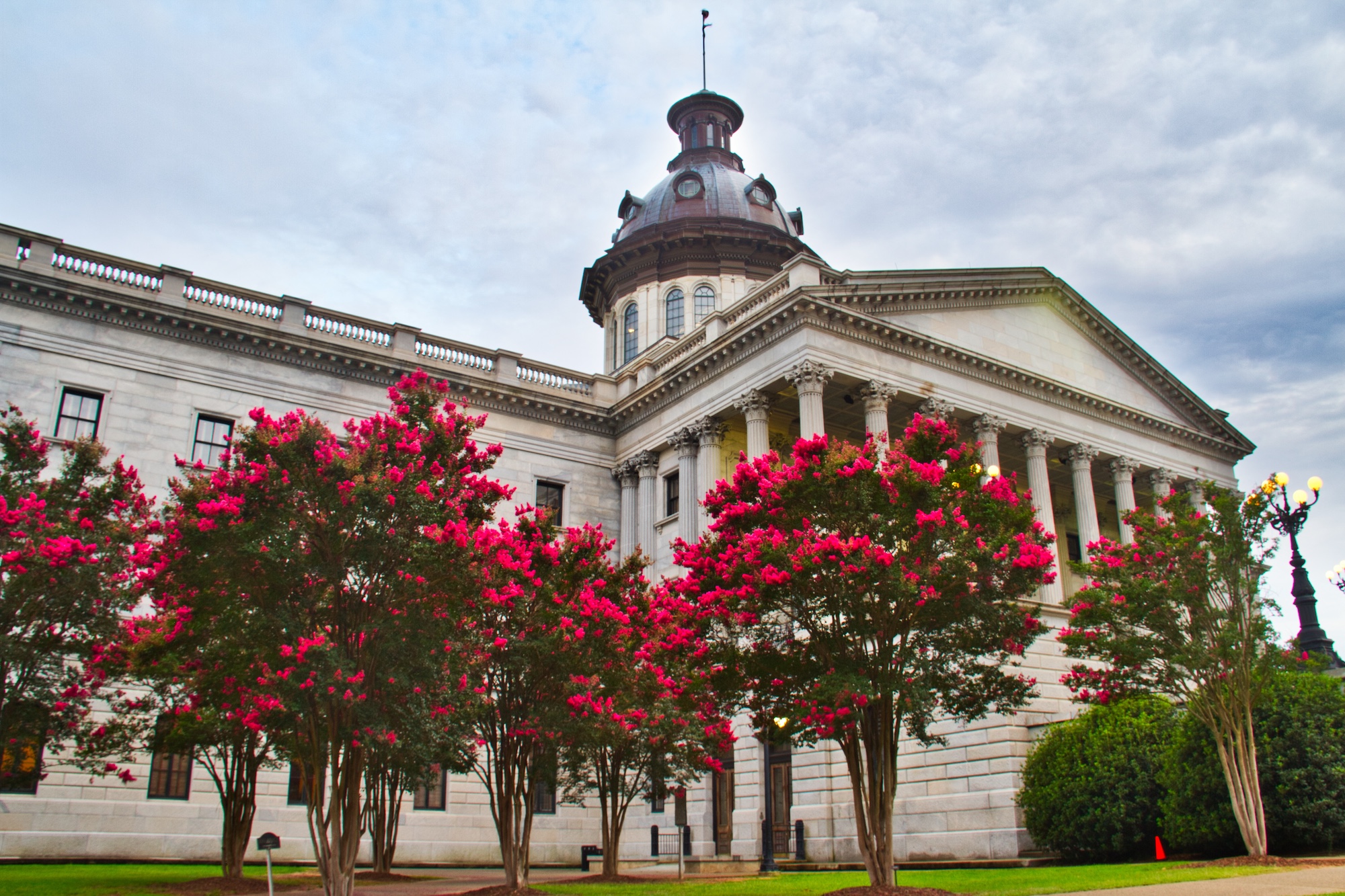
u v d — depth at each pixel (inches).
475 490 701.3
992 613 683.4
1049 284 1760.6
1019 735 1025.5
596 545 856.3
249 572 620.4
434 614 655.8
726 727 993.5
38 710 800.9
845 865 1106.1
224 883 876.0
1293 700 869.8
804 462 718.5
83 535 810.8
